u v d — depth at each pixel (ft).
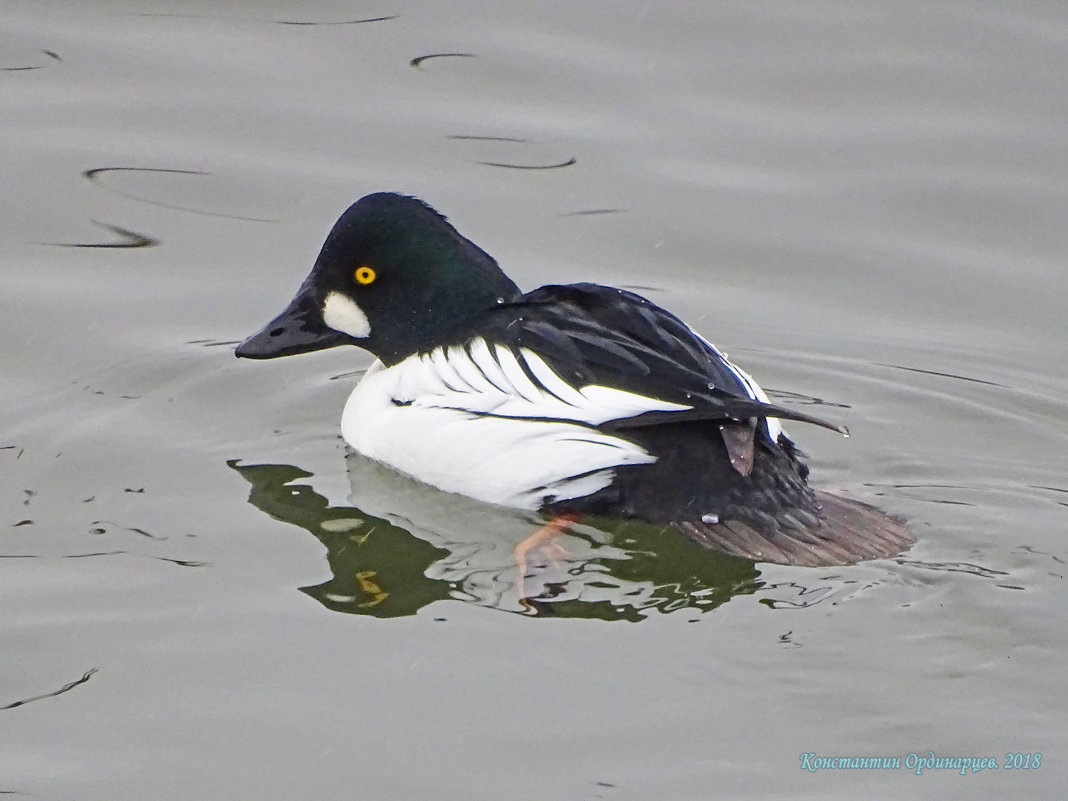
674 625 31.73
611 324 36.76
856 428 40.86
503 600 33.01
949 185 52.95
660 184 53.21
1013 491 37.22
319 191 52.47
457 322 39.37
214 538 35.40
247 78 58.39
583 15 62.54
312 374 44.42
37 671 30.32
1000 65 58.29
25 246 49.83
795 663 30.27
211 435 40.47
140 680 30.09
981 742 28.14
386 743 28.30
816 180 53.31
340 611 32.42
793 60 59.11
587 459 35.37
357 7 63.31
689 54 59.67
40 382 42.80
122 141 54.90
